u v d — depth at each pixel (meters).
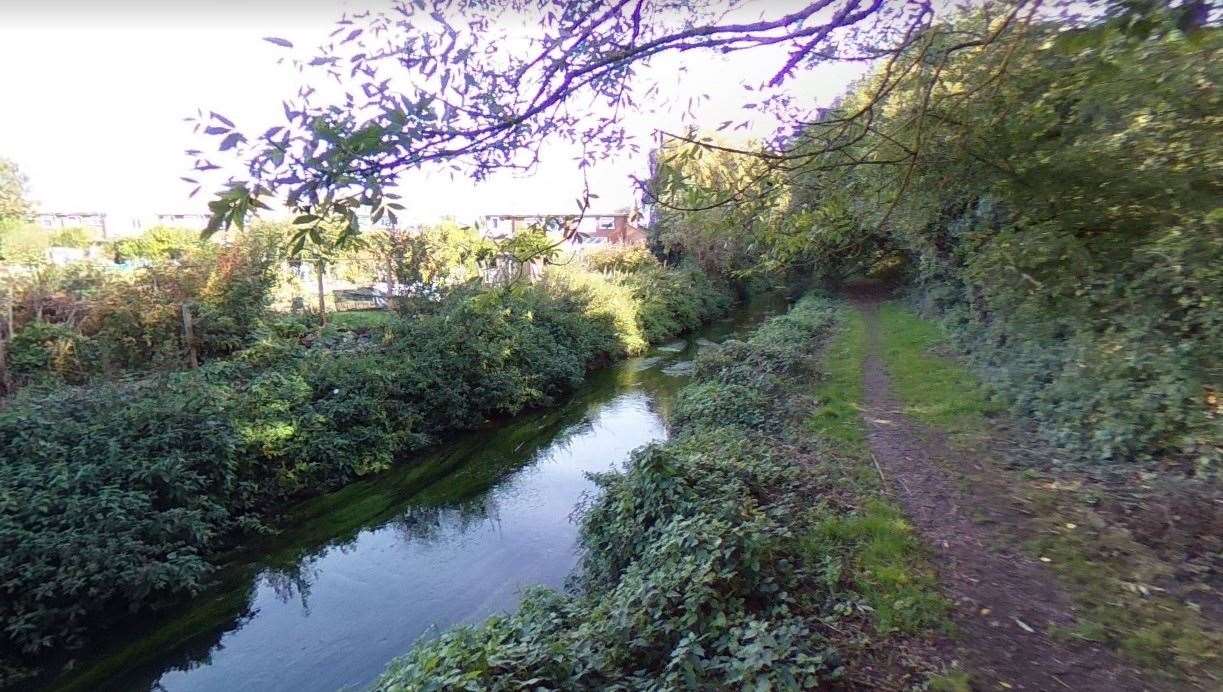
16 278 9.91
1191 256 4.48
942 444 6.77
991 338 9.54
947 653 3.31
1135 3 1.53
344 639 5.93
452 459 10.98
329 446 9.64
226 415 8.23
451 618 6.14
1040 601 3.72
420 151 1.93
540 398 14.46
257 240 11.79
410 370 11.78
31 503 5.88
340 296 14.90
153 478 6.90
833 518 4.86
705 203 3.02
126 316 9.85
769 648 3.02
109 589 5.89
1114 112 3.77
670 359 19.58
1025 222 5.11
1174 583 3.71
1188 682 2.95
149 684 5.39
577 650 3.35
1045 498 5.07
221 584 6.98
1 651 5.42
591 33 2.40
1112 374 5.66
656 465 5.39
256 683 5.37
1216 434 4.65
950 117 3.46
